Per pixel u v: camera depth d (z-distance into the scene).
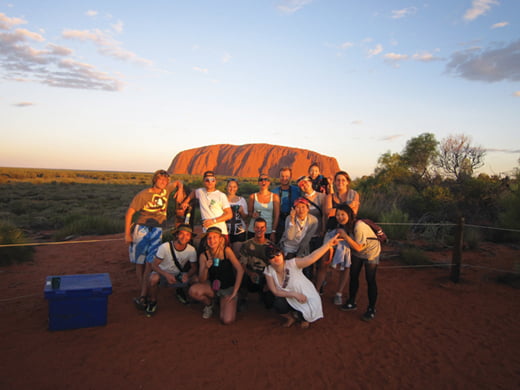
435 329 4.26
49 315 3.79
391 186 14.30
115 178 59.66
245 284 4.53
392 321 4.46
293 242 4.80
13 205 17.45
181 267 4.43
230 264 4.32
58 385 2.96
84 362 3.30
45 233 10.44
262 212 5.17
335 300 4.98
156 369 3.26
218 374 3.24
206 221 4.79
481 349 3.81
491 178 11.69
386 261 7.19
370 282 4.47
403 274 6.39
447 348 3.82
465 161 13.82
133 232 4.67
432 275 6.32
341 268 4.95
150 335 3.88
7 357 3.30
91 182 45.59
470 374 3.36
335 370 3.39
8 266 6.42
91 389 2.94
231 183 5.26
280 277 4.17
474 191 11.06
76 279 4.16
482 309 4.86
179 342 3.76
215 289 4.11
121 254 7.51
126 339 3.76
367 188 15.28
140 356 3.46
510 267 6.65
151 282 4.23
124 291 5.20
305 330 4.18
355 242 4.37
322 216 5.13
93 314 3.96
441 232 9.20
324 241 4.93
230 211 4.99
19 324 3.98
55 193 26.38
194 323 4.23
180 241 4.26
